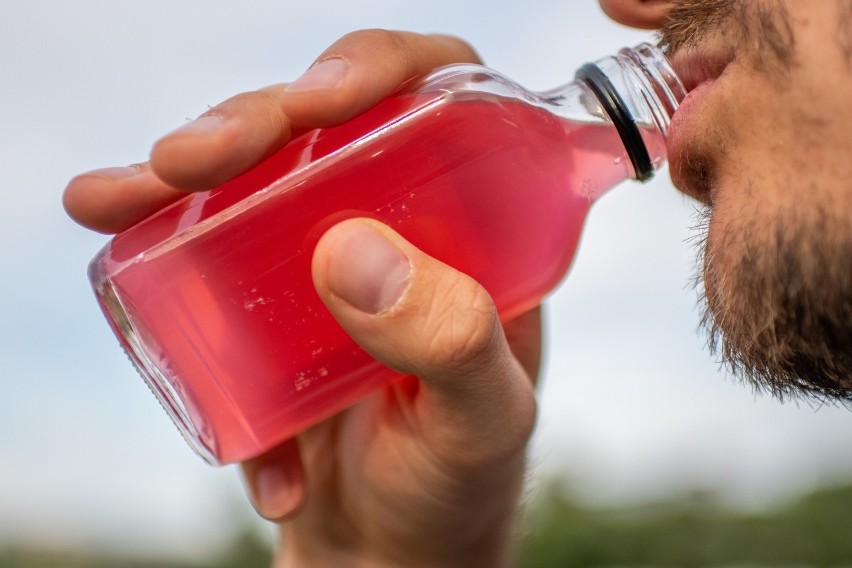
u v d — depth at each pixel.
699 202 0.42
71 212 0.40
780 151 0.39
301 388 0.40
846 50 0.39
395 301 0.37
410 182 0.39
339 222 0.38
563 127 0.40
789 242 0.39
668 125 0.41
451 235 0.39
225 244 0.39
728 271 0.40
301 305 0.39
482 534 0.45
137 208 0.40
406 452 0.44
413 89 0.40
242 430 0.40
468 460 0.42
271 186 0.39
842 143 0.39
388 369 0.40
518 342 0.46
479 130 0.39
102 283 0.39
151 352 0.39
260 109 0.38
